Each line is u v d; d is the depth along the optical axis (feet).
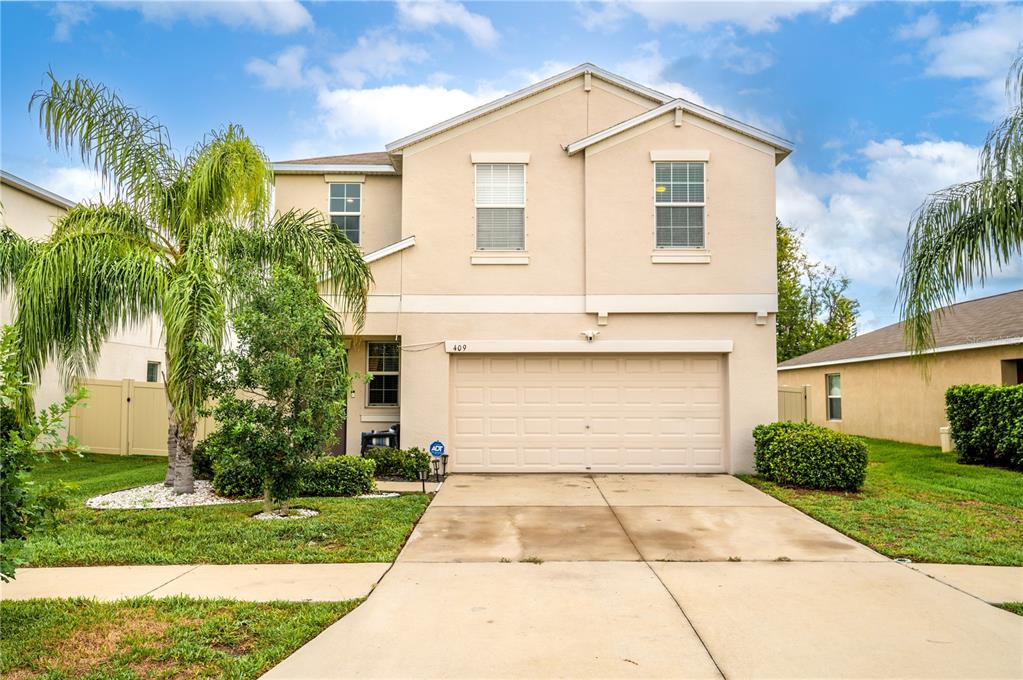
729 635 17.20
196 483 38.19
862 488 37.88
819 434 38.34
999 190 29.81
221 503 33.24
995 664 15.53
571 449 44.14
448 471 43.83
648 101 45.85
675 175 44.19
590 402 44.37
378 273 44.24
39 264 32.01
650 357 44.45
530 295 44.24
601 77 45.65
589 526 29.32
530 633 17.29
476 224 44.60
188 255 33.19
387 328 43.93
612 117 45.57
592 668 15.29
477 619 18.26
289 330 30.32
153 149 35.94
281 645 16.37
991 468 46.42
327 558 23.94
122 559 23.72
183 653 15.78
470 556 24.62
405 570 22.81
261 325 30.14
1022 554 24.58
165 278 33.27
